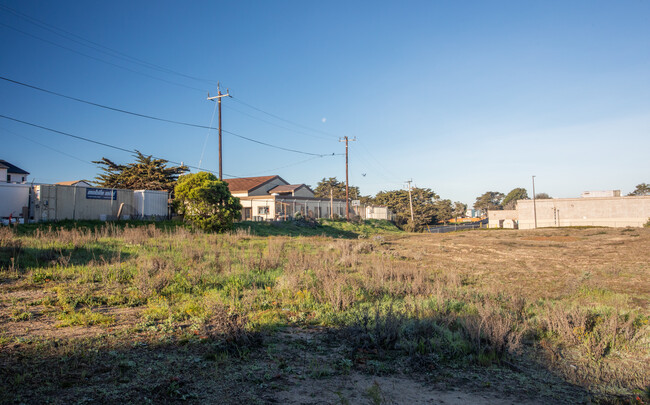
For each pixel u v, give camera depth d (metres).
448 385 5.17
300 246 24.33
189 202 29.98
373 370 5.57
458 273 16.12
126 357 5.23
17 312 7.23
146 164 47.88
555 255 22.11
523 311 9.66
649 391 5.12
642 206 54.19
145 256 14.38
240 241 24.66
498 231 50.72
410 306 9.34
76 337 5.89
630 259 19.69
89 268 12.05
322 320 8.21
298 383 4.88
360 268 15.84
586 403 4.77
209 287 10.97
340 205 61.56
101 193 28.80
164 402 4.04
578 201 58.47
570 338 7.33
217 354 5.62
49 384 4.20
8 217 23.66
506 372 5.79
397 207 91.44
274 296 10.34
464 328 7.27
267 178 58.12
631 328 7.66
